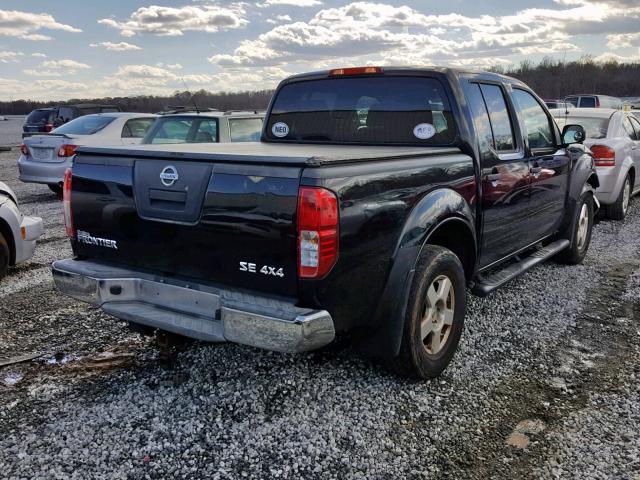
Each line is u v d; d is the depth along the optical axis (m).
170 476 2.81
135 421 3.28
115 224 3.52
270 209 2.89
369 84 4.48
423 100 4.26
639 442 3.13
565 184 5.95
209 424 3.25
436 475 2.85
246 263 3.03
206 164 3.10
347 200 2.95
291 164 2.86
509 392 3.67
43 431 3.17
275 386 3.66
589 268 6.49
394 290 3.37
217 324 3.11
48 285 5.88
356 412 3.39
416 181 3.49
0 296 5.50
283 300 2.96
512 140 4.84
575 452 3.04
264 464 2.91
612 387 3.74
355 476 2.83
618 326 4.78
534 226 5.35
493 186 4.35
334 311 3.01
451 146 4.14
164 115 9.88
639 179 10.09
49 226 9.02
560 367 4.02
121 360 4.08
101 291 3.49
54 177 11.40
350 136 4.58
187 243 3.22
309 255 2.83
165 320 3.26
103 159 3.54
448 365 4.02
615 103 29.23
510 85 4.99
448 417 3.36
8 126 47.62
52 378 3.81
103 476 2.80
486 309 5.14
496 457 3.00
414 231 3.42
